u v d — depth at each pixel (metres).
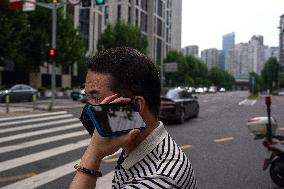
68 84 58.00
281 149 6.60
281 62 144.00
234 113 24.12
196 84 115.94
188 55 117.06
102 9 74.00
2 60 34.56
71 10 61.16
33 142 11.02
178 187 1.32
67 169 7.77
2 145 10.48
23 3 22.41
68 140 11.45
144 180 1.31
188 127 15.78
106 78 1.38
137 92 1.39
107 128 1.22
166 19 116.62
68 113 20.30
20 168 7.80
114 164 8.09
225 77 185.25
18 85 30.47
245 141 11.98
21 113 19.77
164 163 1.35
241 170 7.96
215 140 12.12
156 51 104.50
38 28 39.66
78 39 44.53
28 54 39.78
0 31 32.25
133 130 1.27
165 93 17.09
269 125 6.80
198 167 8.16
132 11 89.44
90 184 1.30
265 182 7.08
